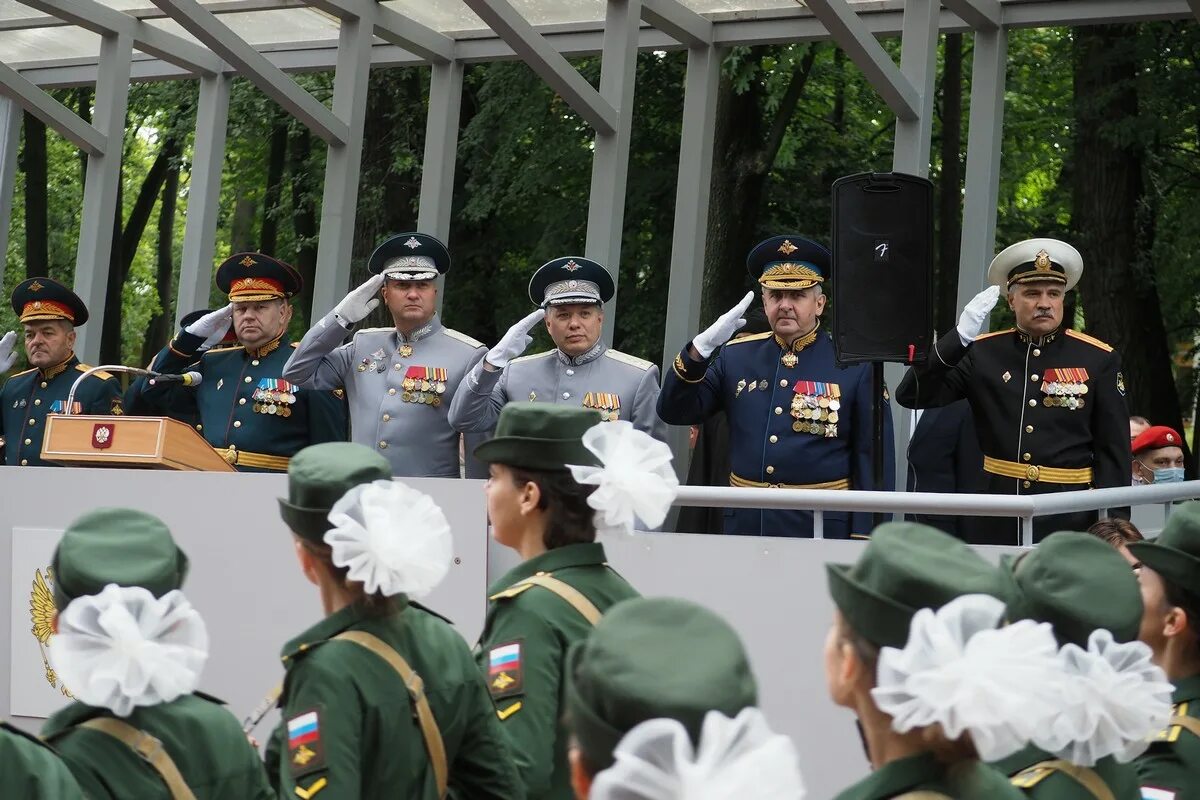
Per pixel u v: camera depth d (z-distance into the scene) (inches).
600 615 285.6
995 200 767.7
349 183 868.0
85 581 243.3
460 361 598.9
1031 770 234.1
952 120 1241.4
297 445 618.5
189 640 241.6
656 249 1317.7
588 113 774.5
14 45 1000.9
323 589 271.0
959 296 762.2
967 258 759.7
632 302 1311.5
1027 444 523.2
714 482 634.8
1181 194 1331.2
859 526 539.2
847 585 193.0
